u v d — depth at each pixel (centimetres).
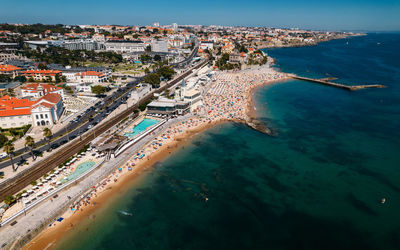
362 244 8231
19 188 10031
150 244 8225
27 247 7906
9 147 10838
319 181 11575
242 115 19325
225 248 8119
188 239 8450
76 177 10881
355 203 10131
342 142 15288
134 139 14450
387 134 16288
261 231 8812
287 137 15962
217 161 13225
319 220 9275
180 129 16812
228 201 10269
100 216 9312
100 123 16588
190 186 11175
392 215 9469
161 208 9831
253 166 12781
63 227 8744
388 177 11812
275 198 10456
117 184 11144
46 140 13962
